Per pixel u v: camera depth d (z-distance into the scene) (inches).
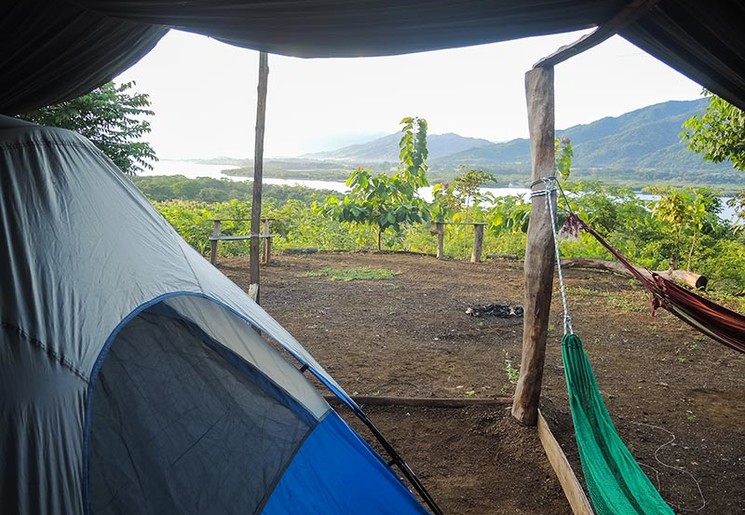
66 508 75.5
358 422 171.6
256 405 109.4
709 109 395.2
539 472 145.9
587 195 530.6
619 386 209.0
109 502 85.7
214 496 93.8
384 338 256.5
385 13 104.6
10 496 72.8
